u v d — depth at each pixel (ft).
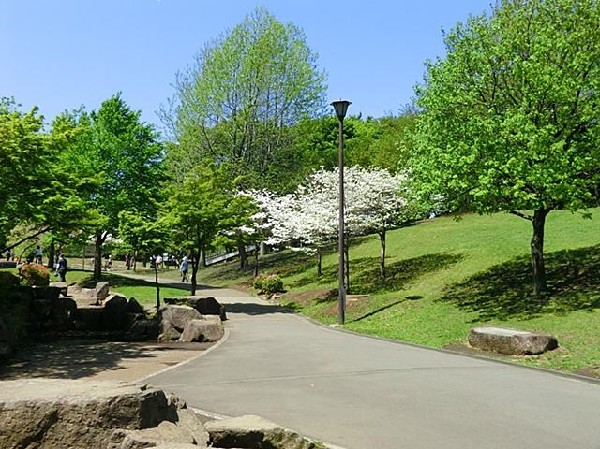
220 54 132.98
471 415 26.81
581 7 55.88
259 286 104.01
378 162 137.59
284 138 137.08
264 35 133.80
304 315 77.61
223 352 47.11
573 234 81.71
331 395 31.01
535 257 58.39
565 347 42.37
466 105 60.03
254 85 132.67
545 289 57.93
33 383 21.57
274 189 132.26
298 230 88.48
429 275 79.71
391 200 82.12
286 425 25.22
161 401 20.47
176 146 136.05
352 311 72.02
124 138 115.96
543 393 31.35
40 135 54.34
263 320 72.49
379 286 81.46
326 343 51.80
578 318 47.91
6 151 48.88
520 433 23.97
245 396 30.94
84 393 19.47
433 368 38.91
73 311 72.64
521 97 57.21
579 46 54.80
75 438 18.57
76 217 57.93
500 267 74.02
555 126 53.52
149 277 154.92
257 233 95.55
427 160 58.80
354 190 82.64
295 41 137.39
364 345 50.39
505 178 53.06
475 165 53.26
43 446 18.69
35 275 90.53
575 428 24.68
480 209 56.44
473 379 35.17
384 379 35.24
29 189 53.52
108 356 49.11
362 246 115.44
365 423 25.50
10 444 18.72
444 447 22.15
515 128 51.62
